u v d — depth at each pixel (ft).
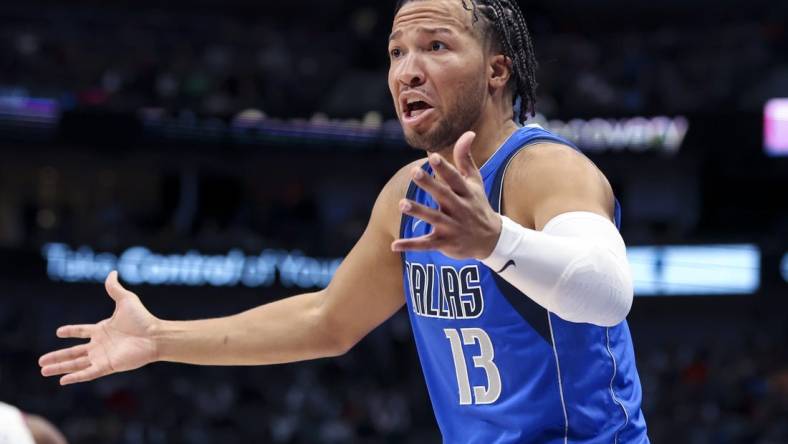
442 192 24.72
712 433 162.91
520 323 30.14
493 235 25.48
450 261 31.17
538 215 28.66
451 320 31.55
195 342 35.91
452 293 31.27
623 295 26.55
